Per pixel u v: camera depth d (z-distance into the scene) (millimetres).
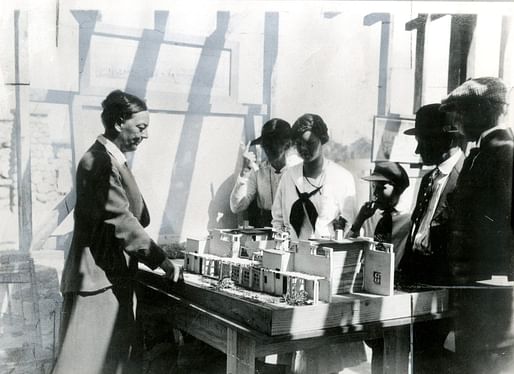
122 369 2611
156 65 2666
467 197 2930
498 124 2961
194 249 2721
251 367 2113
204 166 2805
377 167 3100
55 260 2500
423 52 3070
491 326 2883
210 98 2789
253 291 2344
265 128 2926
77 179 2525
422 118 3041
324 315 2121
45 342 2488
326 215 3059
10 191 2436
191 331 2449
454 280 2887
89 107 2539
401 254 3027
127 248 2570
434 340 2787
